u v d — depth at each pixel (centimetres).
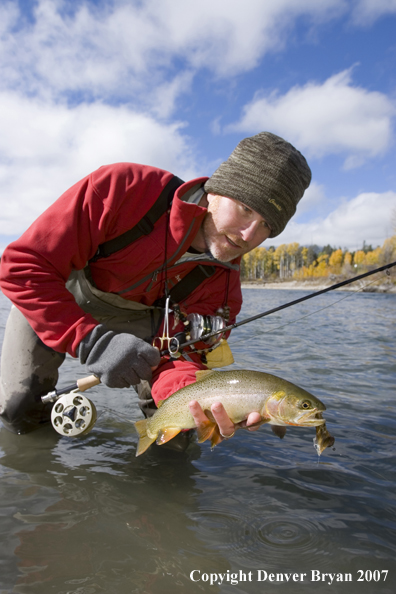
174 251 261
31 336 287
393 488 222
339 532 181
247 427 209
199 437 201
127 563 157
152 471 239
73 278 284
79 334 231
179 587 146
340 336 837
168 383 252
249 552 166
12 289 236
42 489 212
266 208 239
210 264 282
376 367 531
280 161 237
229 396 205
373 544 173
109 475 232
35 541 168
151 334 296
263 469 244
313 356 604
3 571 150
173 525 183
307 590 146
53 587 143
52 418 273
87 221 243
